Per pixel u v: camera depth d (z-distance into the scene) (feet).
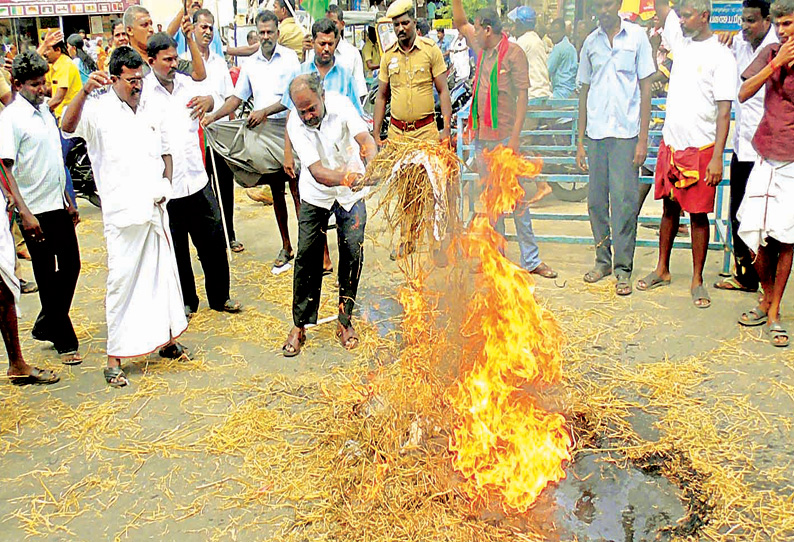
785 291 18.45
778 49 15.17
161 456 12.55
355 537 10.31
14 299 14.71
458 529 10.29
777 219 15.10
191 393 14.65
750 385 14.06
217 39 24.21
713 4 30.22
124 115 14.28
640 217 23.67
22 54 14.74
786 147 14.80
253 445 12.73
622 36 17.95
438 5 49.11
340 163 15.02
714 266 20.58
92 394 14.79
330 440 12.62
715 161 16.76
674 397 13.73
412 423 12.30
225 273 18.45
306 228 15.29
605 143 18.65
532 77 25.38
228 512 11.05
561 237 21.90
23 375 15.15
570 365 14.99
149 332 15.26
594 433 12.65
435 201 12.58
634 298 18.54
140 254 14.93
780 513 10.48
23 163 14.90
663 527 10.30
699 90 16.80
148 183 14.69
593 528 10.31
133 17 17.63
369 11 40.65
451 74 34.55
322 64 19.16
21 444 13.06
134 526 10.82
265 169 20.53
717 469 11.54
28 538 10.64
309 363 15.75
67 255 15.88
